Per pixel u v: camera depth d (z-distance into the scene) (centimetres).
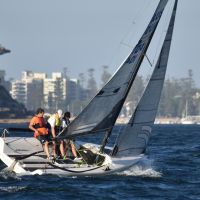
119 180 8450
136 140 9094
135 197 7369
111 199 7206
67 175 8600
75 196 7325
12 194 7381
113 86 8638
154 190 7838
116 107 8750
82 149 9206
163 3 8838
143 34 8800
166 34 9138
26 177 8469
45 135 9062
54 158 8881
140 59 8856
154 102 9119
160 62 9138
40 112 9144
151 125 9144
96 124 8681
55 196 7300
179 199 7312
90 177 8619
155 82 9119
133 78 8850
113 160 8788
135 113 9050
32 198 7169
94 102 8525
